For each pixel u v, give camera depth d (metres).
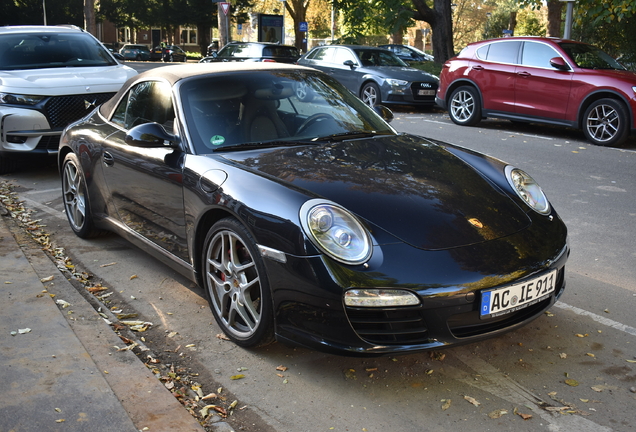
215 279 3.16
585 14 14.92
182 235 3.39
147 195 3.68
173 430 2.29
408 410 2.53
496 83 10.63
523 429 2.40
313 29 49.88
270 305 2.77
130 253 4.55
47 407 2.40
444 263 2.56
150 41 69.88
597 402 2.59
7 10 51.06
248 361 2.95
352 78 14.09
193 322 3.39
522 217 2.97
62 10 52.72
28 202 6.05
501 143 9.35
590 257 4.44
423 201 2.86
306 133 3.58
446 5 17.77
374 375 2.81
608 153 8.59
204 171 3.15
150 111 3.86
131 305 3.63
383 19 18.00
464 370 2.85
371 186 2.91
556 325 3.31
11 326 3.09
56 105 6.84
